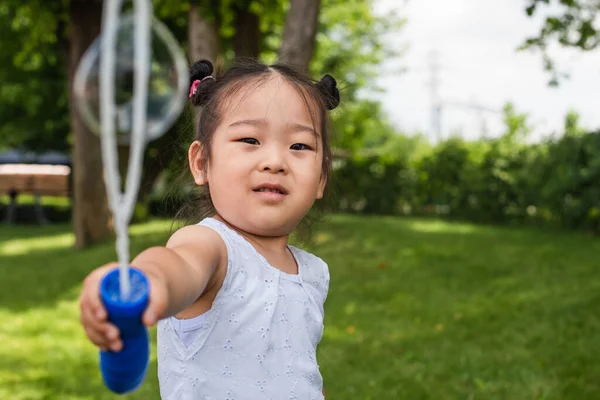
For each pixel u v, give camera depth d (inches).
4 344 223.5
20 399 165.5
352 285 306.7
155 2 418.3
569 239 455.8
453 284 305.7
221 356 64.1
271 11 442.9
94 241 512.1
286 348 66.7
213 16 380.8
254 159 65.1
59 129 761.0
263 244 68.7
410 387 172.1
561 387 172.2
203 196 81.6
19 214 906.7
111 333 35.3
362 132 682.8
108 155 26.1
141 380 40.9
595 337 215.9
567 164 517.0
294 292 69.1
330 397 165.9
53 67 687.1
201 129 70.0
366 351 206.2
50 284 350.3
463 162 660.1
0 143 784.9
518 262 351.9
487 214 607.8
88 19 498.3
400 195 718.5
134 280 36.5
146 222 630.5
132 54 25.5
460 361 195.5
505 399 165.5
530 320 239.0
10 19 560.4
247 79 67.9
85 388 174.7
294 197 66.1
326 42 831.7
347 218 629.3
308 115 67.9
